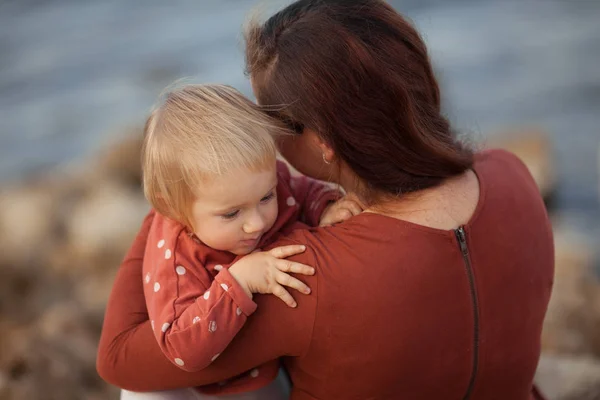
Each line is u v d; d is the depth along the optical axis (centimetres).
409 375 187
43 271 742
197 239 209
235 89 211
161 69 1655
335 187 228
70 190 931
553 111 1066
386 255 181
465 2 1648
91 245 785
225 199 196
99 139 1345
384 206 188
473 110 1109
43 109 1533
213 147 193
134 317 215
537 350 208
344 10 183
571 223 756
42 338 421
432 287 182
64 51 1900
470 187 194
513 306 193
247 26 203
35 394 381
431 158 187
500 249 190
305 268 182
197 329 184
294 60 181
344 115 178
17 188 1058
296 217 223
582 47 1288
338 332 183
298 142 199
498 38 1395
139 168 957
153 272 207
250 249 206
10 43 2020
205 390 215
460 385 194
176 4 2219
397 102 179
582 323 445
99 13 2216
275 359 217
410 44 186
